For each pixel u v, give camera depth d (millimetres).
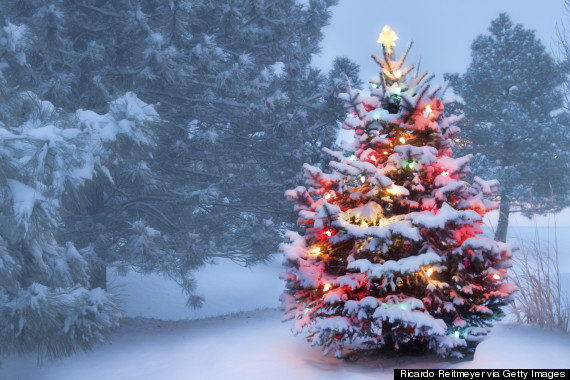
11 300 6312
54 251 7418
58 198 5996
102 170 6641
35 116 6660
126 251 12680
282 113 15031
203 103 14023
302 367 4961
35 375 6875
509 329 6129
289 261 5133
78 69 12312
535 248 7195
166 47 11930
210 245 13945
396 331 4828
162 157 14094
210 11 14500
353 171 4918
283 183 14344
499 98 29312
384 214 5121
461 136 27797
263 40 14945
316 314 5258
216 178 15078
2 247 6109
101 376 6047
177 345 7266
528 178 26672
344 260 5305
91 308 6473
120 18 13117
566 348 5145
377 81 5570
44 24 11180
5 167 5695
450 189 4859
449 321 4867
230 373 5008
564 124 28281
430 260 4562
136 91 11867
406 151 4832
